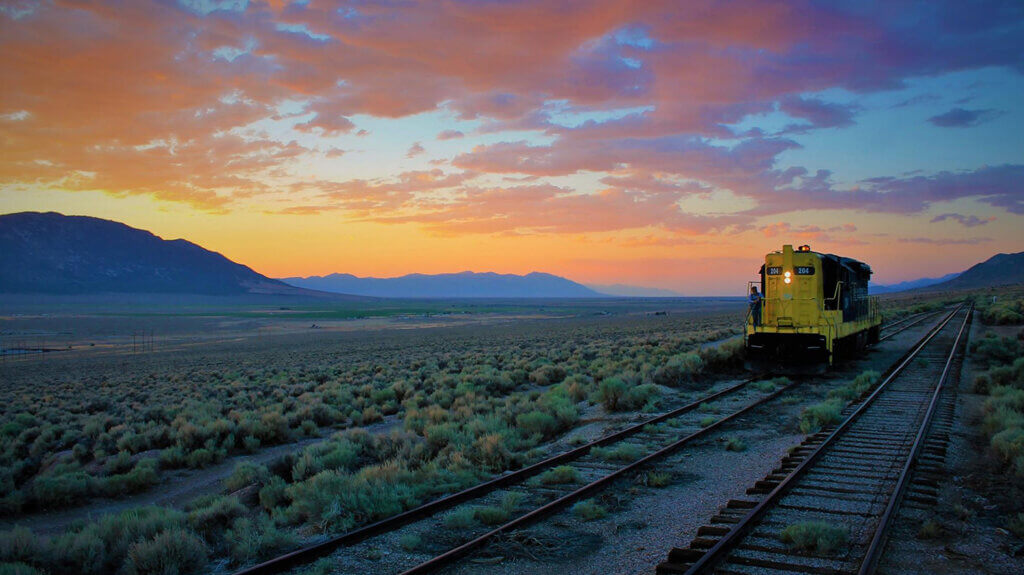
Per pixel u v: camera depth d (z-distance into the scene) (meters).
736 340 33.47
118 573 8.53
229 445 20.20
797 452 12.88
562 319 170.12
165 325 184.62
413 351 68.00
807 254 26.70
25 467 18.86
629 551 8.50
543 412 19.55
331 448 16.19
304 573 8.01
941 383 21.42
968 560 7.71
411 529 9.64
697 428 16.53
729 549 8.05
